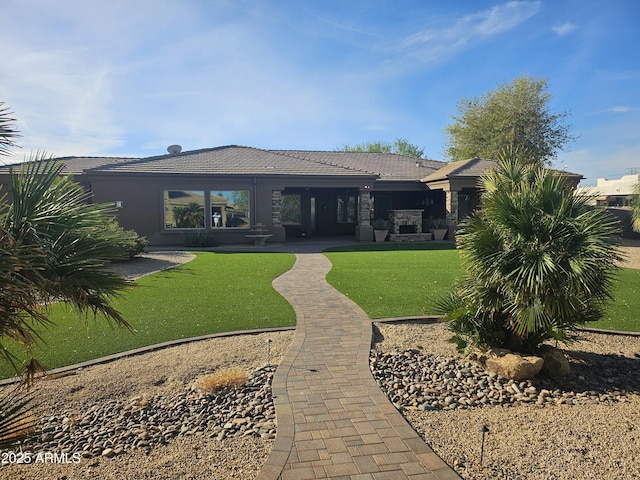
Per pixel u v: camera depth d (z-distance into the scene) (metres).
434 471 2.97
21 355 5.17
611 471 3.00
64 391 4.25
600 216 4.54
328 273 11.45
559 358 4.73
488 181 5.45
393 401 4.14
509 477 2.94
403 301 8.20
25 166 2.60
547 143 38.53
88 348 5.49
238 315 7.13
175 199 18.98
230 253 16.19
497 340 5.11
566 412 3.92
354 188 22.61
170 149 22.77
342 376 4.61
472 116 40.31
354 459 3.11
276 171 20.11
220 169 19.67
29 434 2.66
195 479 2.93
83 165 22.66
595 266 4.30
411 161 27.17
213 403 4.07
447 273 11.46
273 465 3.03
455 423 3.72
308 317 7.00
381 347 5.68
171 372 4.77
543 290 4.32
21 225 2.31
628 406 4.04
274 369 4.86
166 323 6.64
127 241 2.78
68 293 2.40
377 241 21.30
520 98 38.31
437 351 5.54
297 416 3.73
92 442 3.40
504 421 3.76
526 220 4.59
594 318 4.97
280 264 13.12
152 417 3.80
